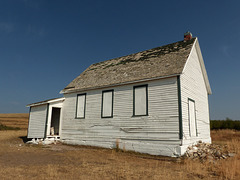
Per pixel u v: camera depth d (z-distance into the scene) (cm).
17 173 739
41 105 1962
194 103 1544
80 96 1853
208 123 1877
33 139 1880
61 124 1928
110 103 1619
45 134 1825
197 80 1700
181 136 1227
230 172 778
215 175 794
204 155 1146
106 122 1606
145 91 1441
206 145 1389
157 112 1352
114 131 1543
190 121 1404
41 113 1941
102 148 1575
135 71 1631
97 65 2266
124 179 706
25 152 1266
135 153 1373
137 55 1962
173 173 809
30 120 2089
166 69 1412
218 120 3747
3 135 2427
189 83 1494
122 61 2003
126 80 1545
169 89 1330
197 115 1579
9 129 3538
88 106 1762
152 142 1336
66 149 1484
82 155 1216
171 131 1271
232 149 1255
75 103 1875
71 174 750
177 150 1213
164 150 1264
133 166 937
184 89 1375
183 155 1205
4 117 5450
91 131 1688
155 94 1388
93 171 806
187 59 1424
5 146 1490
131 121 1463
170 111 1298
